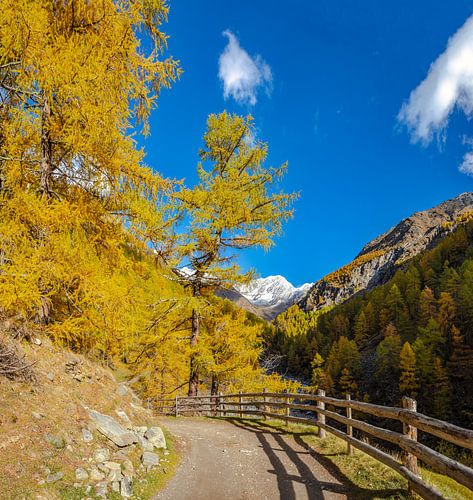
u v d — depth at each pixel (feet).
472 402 181.37
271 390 59.47
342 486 18.78
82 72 20.31
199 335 50.93
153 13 26.04
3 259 19.83
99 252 27.55
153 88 26.55
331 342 404.57
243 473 22.15
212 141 50.75
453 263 428.15
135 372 49.75
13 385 18.24
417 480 14.87
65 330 22.54
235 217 44.73
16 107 22.61
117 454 19.36
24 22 18.54
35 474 14.52
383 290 424.87
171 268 43.47
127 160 26.27
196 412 55.83
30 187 24.35
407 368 208.13
